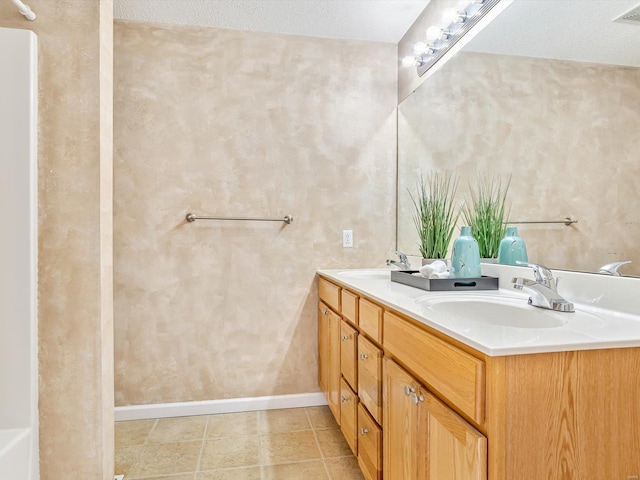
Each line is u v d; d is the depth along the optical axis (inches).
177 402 93.0
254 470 71.4
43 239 55.1
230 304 95.3
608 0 46.7
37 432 54.0
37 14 55.2
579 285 49.9
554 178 54.5
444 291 61.6
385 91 102.4
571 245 51.6
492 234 67.7
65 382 55.1
